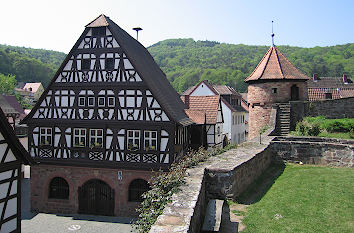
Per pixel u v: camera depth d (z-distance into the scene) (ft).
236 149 45.93
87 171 65.21
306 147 48.29
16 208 31.94
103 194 65.16
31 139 67.82
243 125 157.99
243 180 35.91
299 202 30.01
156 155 61.11
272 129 65.46
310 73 287.48
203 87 127.95
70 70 66.54
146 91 62.18
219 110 91.91
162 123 60.80
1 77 256.11
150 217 22.25
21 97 259.60
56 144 66.49
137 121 62.18
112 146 63.36
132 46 77.00
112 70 64.28
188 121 72.13
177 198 23.79
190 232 19.24
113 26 69.77
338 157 45.91
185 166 34.24
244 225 26.16
